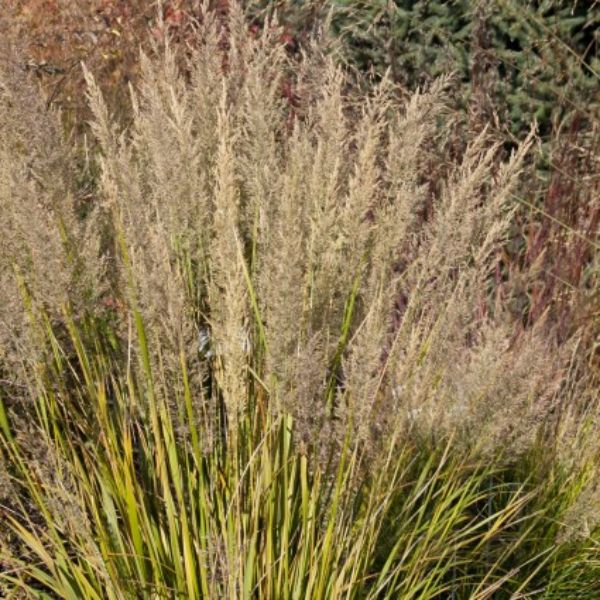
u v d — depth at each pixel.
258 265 2.71
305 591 2.35
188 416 2.27
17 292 2.40
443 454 2.63
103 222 2.88
